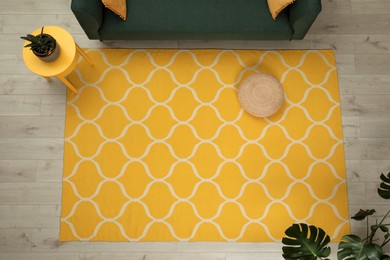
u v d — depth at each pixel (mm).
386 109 3195
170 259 2963
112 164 3066
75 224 2992
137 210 3014
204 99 3162
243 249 2986
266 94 2953
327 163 3104
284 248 2527
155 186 3043
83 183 3041
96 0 2723
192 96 3166
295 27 2850
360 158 3123
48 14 3281
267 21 2879
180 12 2873
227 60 3227
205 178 3057
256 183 3059
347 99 3201
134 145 3094
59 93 3164
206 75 3199
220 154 3090
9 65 3197
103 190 3033
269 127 3133
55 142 3096
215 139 3109
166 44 3260
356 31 3295
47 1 3291
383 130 3166
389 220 3053
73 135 3102
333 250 2998
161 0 2889
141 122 3125
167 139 3104
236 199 3035
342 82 3225
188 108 3148
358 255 2471
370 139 3148
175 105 3152
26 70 3195
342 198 3066
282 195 3051
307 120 3150
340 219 3039
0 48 3223
